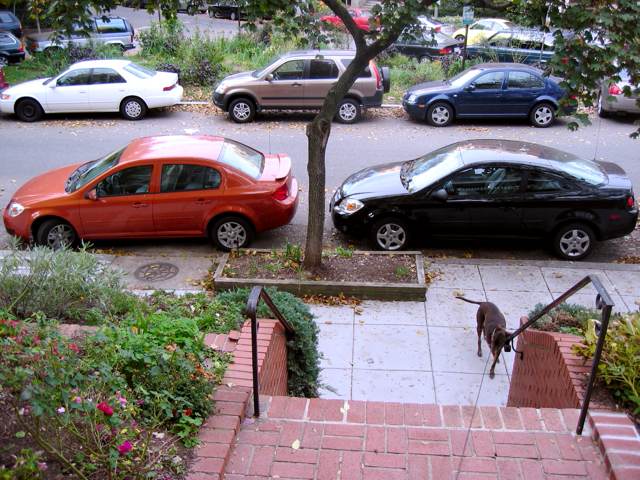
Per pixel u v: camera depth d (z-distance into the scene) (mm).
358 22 24734
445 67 22531
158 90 18047
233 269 9383
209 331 5762
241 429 4422
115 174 10078
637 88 7281
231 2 8461
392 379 7316
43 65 22719
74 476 3604
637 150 15555
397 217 10250
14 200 10203
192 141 10812
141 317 5328
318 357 6777
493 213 10102
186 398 4340
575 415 4562
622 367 4613
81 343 4777
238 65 23219
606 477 4004
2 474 3160
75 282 6109
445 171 10180
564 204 9969
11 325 3902
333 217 10609
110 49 22844
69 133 16875
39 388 3232
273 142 16094
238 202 10188
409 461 4137
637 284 9367
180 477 3824
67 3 7613
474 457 4172
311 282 8922
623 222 10055
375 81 17641
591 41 6844
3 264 6168
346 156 15023
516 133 17031
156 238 10562
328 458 4156
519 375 6648
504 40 22172
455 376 7402
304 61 17484
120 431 3893
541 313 5379
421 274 9188
